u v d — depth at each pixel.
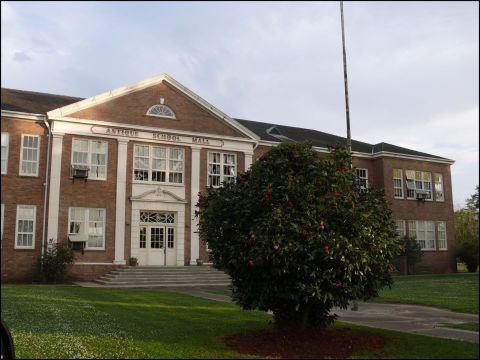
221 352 8.26
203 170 29.23
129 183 27.27
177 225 28.23
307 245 8.21
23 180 24.92
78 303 15.03
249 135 30.72
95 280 25.48
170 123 28.58
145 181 27.67
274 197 8.72
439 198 38.72
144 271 25.61
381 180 36.28
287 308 9.14
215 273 26.70
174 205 28.22
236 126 30.36
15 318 11.74
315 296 8.40
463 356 8.27
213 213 9.37
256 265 8.38
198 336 9.60
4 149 24.78
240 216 8.96
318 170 8.92
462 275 32.88
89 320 11.59
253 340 9.12
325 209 8.55
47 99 29.56
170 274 25.75
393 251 9.17
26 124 25.34
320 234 8.22
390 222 9.48
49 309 13.40
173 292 20.03
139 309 13.95
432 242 37.62
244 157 30.58
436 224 38.03
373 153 36.78
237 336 9.54
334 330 10.27
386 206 9.55
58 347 8.49
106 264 26.06
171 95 28.91
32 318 11.77
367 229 8.64
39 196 25.14
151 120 28.11
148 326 10.85
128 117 27.50
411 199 37.09
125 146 27.33
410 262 34.50
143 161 27.91
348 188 9.11
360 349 8.67
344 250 8.27
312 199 8.66
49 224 24.94
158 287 23.30
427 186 38.28
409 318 13.07
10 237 24.33
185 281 24.94
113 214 26.62
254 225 8.62
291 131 38.91
